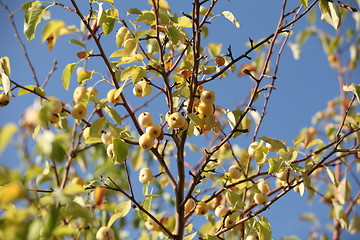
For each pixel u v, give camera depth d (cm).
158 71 164
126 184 195
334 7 166
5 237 139
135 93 167
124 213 166
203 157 202
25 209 141
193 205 173
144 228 197
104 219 183
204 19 166
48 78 188
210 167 181
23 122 154
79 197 162
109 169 193
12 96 166
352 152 175
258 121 181
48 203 146
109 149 166
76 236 166
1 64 166
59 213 142
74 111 166
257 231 168
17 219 140
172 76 167
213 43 195
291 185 171
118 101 167
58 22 160
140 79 163
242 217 174
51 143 136
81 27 181
